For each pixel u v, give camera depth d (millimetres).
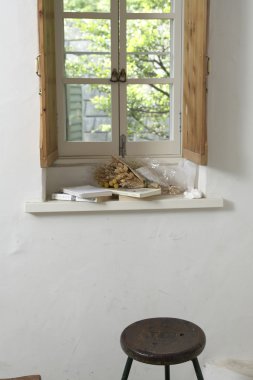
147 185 2092
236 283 2168
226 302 2174
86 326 2109
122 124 2211
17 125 1939
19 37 1895
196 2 1925
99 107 2217
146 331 1626
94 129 2227
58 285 2064
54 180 2139
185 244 2109
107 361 2145
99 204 1994
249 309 2191
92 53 2166
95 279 2082
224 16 1990
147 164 2182
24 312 2068
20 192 1979
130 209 2027
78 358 2131
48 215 2006
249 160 2100
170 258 2109
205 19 1816
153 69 2223
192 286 2143
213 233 2121
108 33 2164
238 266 2158
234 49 2016
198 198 2070
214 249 2131
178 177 2199
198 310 2162
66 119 2205
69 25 2143
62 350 2115
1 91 1913
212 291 2158
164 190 2145
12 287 2045
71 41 2158
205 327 2180
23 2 1879
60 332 2102
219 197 2088
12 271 2033
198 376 1585
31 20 1893
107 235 2057
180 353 1469
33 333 2090
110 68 2184
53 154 2014
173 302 2143
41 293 2062
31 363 2111
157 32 2199
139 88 2223
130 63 2199
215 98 2039
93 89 2199
